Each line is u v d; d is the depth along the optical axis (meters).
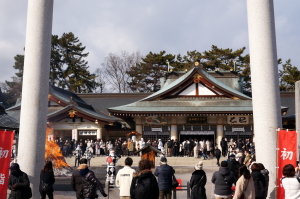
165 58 79.56
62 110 47.72
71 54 85.00
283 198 11.38
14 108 56.62
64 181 22.23
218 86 47.94
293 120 47.75
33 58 13.58
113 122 47.88
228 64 78.12
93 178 10.80
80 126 48.50
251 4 13.09
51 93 52.09
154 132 48.25
